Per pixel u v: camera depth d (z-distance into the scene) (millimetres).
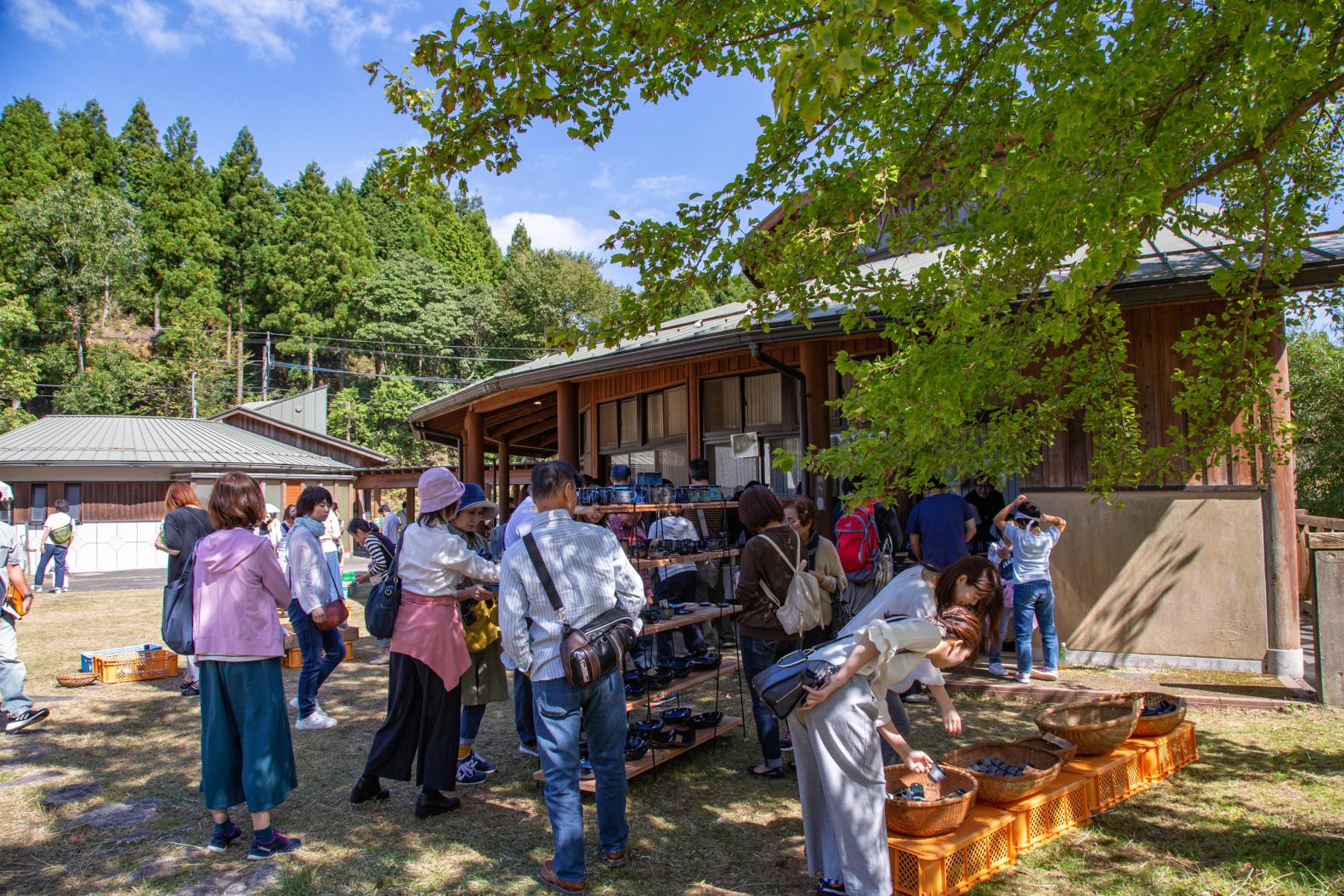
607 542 3707
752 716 6113
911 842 3309
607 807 3646
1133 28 3461
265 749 3756
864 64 2209
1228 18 3371
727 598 6746
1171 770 4621
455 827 4145
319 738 5727
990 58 3934
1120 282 6352
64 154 62938
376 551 5730
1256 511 6969
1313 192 4977
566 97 4043
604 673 3459
